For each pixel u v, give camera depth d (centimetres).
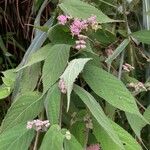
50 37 38
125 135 32
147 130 43
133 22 48
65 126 35
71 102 36
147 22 46
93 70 33
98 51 41
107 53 41
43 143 29
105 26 41
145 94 44
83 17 37
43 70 33
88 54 37
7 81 39
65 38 38
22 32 54
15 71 38
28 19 53
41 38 40
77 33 36
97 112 30
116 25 45
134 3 45
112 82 33
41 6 46
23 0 53
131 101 32
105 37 41
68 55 34
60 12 40
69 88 29
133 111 31
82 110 34
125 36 42
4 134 31
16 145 30
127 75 40
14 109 33
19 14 54
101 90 32
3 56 54
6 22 54
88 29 37
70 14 37
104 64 40
